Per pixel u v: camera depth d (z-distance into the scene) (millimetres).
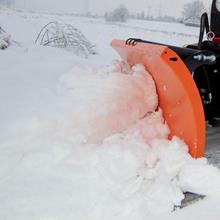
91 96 2943
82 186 2371
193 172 2605
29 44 8172
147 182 2549
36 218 2127
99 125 2773
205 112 3461
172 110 2900
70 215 2170
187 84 2688
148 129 2918
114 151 2613
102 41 13547
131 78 2963
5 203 2225
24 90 3781
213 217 2301
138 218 2232
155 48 2756
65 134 2736
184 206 2418
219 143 3518
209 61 2896
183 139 2842
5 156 2564
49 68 5188
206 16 3369
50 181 2393
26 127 2822
